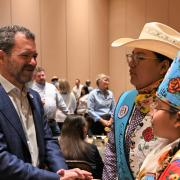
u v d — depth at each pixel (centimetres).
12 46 150
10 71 151
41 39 872
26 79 154
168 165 86
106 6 983
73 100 636
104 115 561
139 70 147
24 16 840
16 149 146
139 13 970
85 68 947
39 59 871
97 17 965
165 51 140
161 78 145
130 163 146
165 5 961
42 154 162
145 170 99
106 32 986
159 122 92
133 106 152
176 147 91
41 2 868
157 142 134
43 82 488
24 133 152
